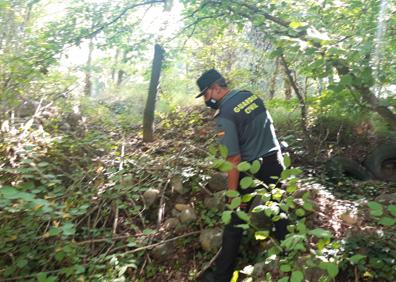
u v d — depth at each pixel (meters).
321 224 3.66
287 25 4.24
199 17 5.37
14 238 3.48
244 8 4.64
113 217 4.27
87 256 3.78
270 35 4.34
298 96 5.61
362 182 5.14
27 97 5.98
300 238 2.13
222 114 3.30
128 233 4.14
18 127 5.09
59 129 5.59
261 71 7.36
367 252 3.21
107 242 3.93
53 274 3.49
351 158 5.87
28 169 3.83
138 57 5.94
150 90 6.10
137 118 7.63
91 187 4.46
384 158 5.65
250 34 7.31
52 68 6.48
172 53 6.00
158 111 7.67
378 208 2.08
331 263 2.13
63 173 4.44
